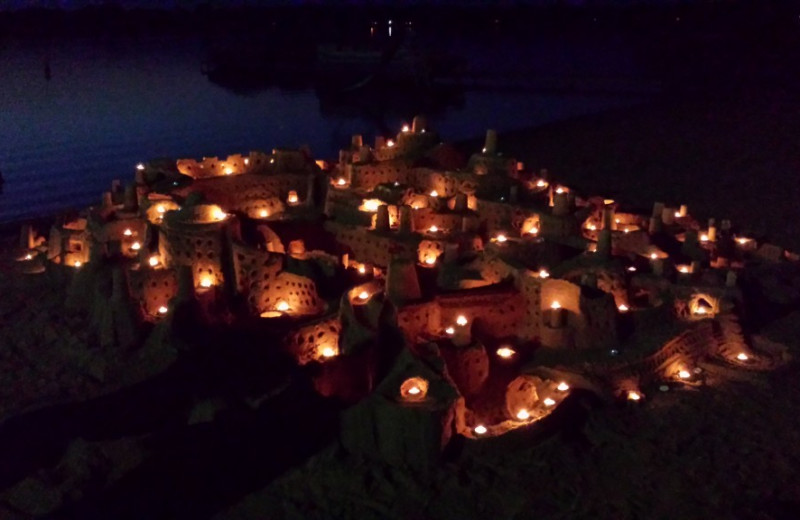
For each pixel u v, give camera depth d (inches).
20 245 809.5
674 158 1363.2
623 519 411.8
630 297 623.5
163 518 405.4
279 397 494.3
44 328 596.4
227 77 2805.1
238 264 584.4
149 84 2506.2
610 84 2608.3
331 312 572.7
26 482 423.8
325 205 759.1
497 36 4717.0
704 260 733.3
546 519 411.5
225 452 452.8
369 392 511.2
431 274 619.2
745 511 418.6
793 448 478.6
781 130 1573.6
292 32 3221.0
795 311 682.8
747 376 566.3
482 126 2003.0
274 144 1696.6
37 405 499.2
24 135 1569.9
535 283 572.4
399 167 811.4
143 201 674.2
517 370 546.6
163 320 550.6
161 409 494.9
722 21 3941.9
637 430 492.1
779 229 935.0
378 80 2529.5
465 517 413.1
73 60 2869.1
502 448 463.5
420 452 445.7
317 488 432.5
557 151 1473.9
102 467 434.3
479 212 746.8
